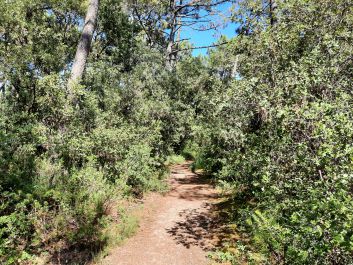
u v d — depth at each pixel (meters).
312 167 4.05
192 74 22.25
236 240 7.07
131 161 10.05
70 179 7.59
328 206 3.05
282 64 6.59
